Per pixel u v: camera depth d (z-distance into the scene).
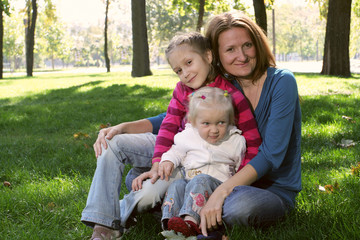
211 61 2.87
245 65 2.74
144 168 3.10
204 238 2.49
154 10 66.25
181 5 26.19
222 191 2.52
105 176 2.78
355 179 3.78
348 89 13.34
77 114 9.37
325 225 2.71
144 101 10.91
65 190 3.97
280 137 2.59
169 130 2.93
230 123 2.76
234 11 2.83
